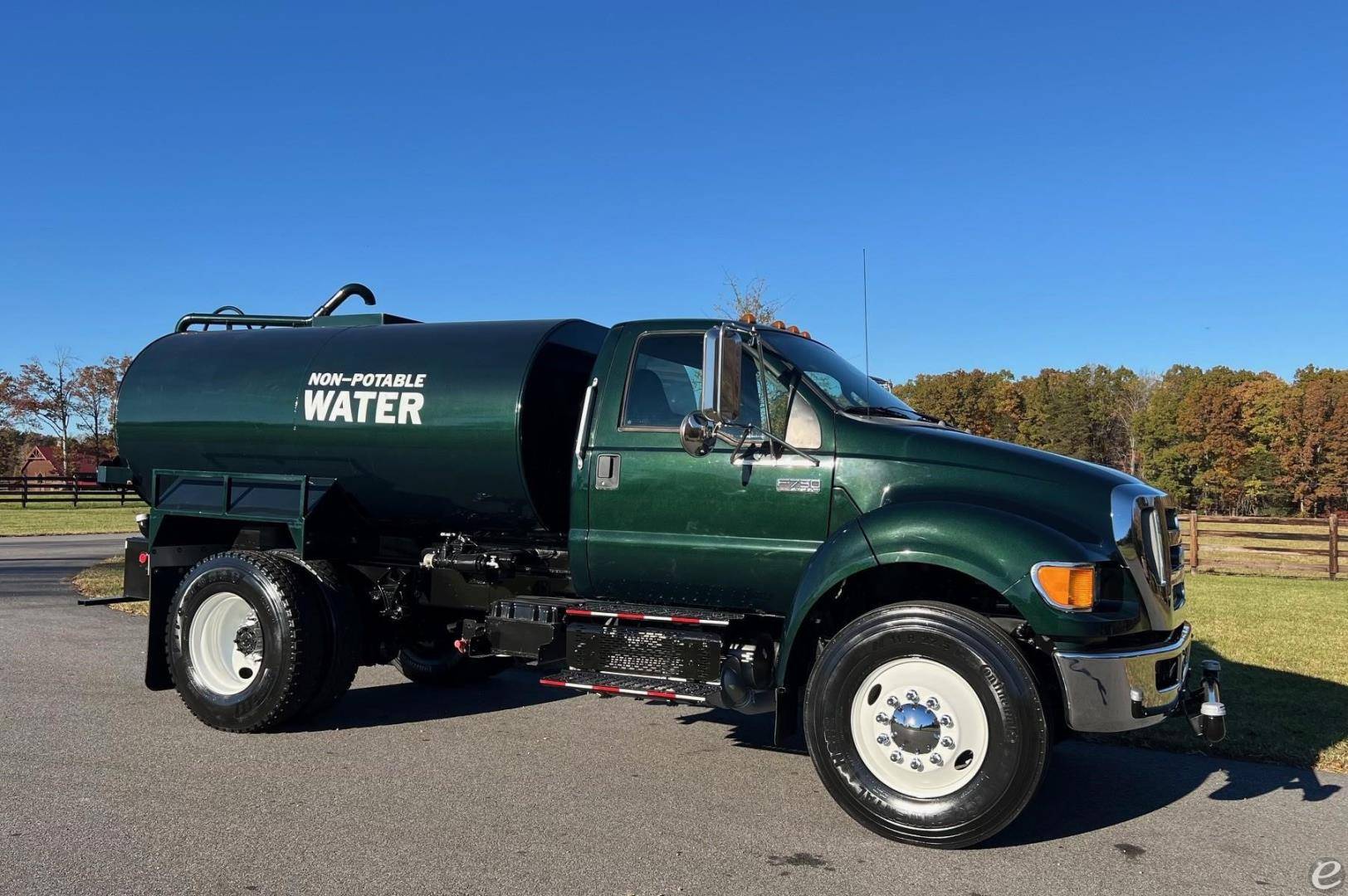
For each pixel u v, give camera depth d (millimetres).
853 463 4918
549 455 5875
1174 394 82812
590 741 6059
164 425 6699
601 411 5562
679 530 5273
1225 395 75188
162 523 6656
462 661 7465
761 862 4148
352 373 6188
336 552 6500
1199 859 4262
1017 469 4703
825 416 5047
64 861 3998
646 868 4051
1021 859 4230
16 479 45031
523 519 6020
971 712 4340
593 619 5496
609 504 5434
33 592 12648
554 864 4062
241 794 4895
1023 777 4199
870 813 4449
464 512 6164
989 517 4434
